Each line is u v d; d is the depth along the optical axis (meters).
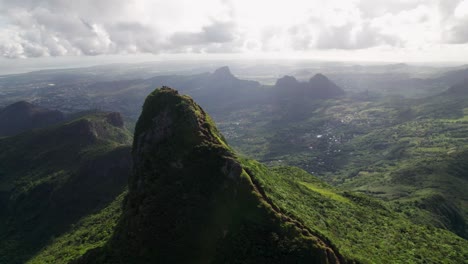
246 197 73.81
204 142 83.62
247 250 66.88
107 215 147.12
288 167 170.62
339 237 87.94
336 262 68.56
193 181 78.31
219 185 76.81
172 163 82.00
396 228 113.19
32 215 188.62
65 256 106.56
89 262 73.69
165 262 68.62
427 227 124.06
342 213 110.06
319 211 101.69
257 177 83.00
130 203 81.69
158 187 78.38
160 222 72.88
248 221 70.69
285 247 66.50
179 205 74.75
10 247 166.12
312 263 65.12
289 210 77.62
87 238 120.94
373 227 107.94
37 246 164.25
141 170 86.19
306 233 69.94
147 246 70.38
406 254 94.00
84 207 180.12
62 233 163.50
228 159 79.12
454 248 108.00
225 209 73.44
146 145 89.50
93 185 193.38
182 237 70.88
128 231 74.44
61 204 185.88
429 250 101.81
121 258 70.44
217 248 68.56
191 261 68.19
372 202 137.38
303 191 117.31
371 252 86.75
